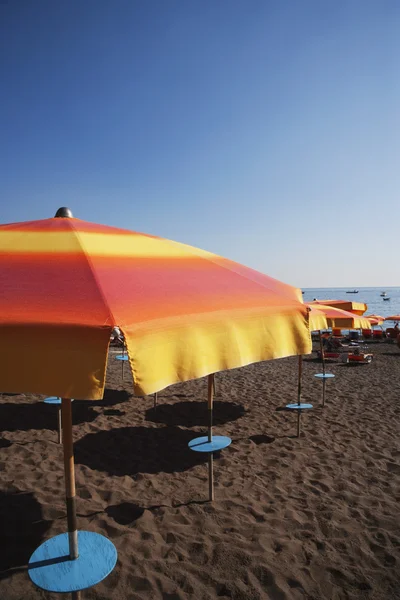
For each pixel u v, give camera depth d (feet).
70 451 8.01
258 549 12.58
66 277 6.91
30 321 5.44
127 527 13.76
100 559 8.05
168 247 10.08
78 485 16.69
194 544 12.80
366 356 54.03
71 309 5.86
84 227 9.45
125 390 33.86
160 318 6.27
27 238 8.44
